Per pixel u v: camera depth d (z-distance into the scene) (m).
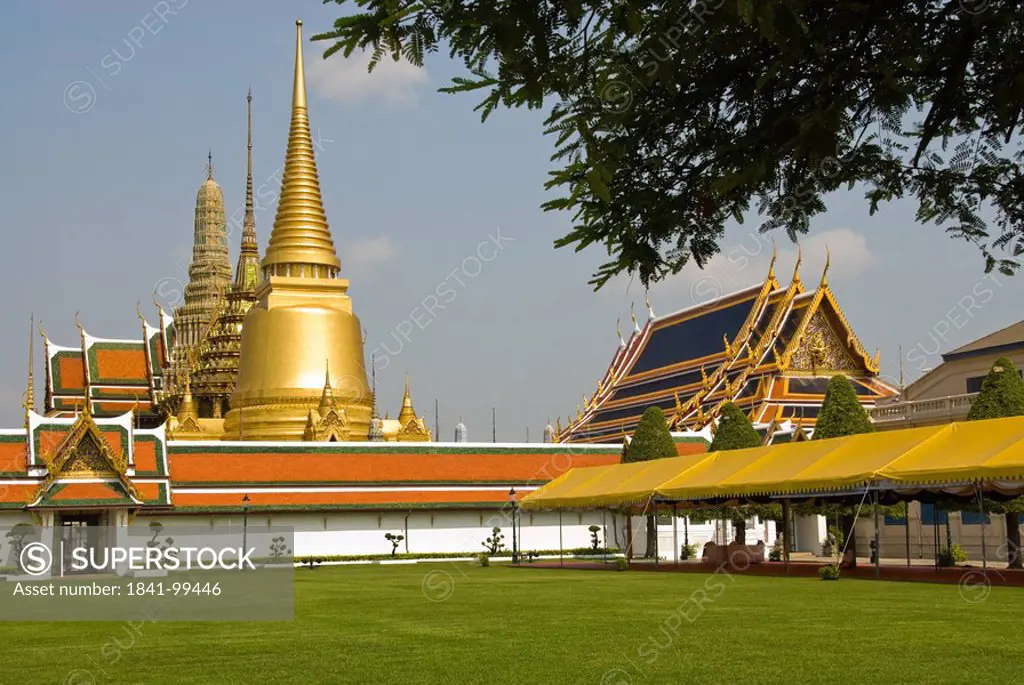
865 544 77.50
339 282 101.94
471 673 22.94
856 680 21.30
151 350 119.50
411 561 79.19
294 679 22.64
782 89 8.11
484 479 83.69
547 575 59.78
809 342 99.56
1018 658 23.98
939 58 7.83
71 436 69.69
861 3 7.60
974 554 70.31
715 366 107.88
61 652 28.00
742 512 72.69
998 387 56.22
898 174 8.79
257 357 99.31
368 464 81.81
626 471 68.50
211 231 170.00
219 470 77.56
